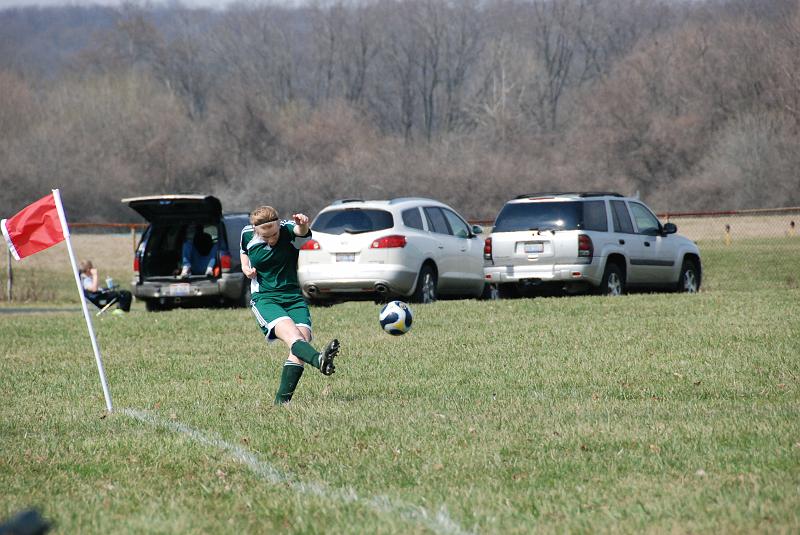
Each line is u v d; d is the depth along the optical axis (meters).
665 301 53.84
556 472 18.89
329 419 24.55
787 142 193.25
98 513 16.88
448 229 64.19
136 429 24.23
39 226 26.95
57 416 26.58
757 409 24.62
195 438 22.80
